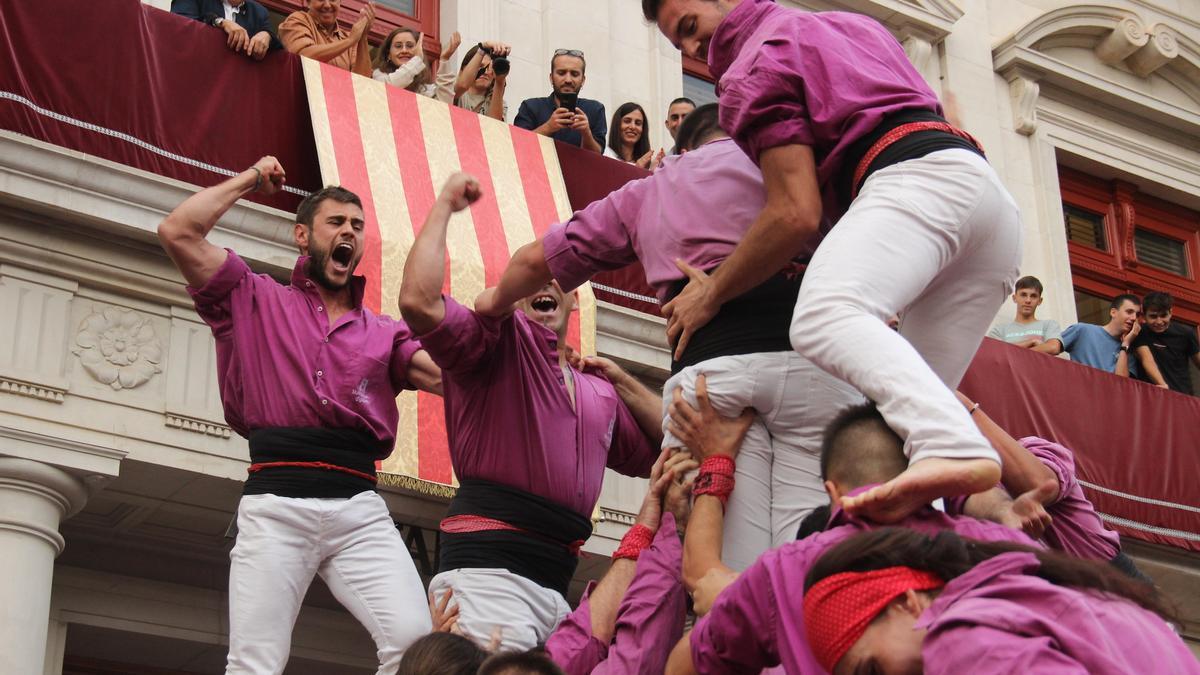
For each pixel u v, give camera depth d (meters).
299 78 8.16
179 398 7.23
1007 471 4.05
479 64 9.14
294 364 5.28
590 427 4.98
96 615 7.61
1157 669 2.07
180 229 5.31
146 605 7.76
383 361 5.43
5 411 6.77
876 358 3.01
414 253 4.49
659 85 11.12
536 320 5.10
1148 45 13.43
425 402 7.45
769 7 3.71
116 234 7.25
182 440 7.18
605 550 8.04
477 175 8.40
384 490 7.68
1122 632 2.10
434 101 8.55
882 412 2.97
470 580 4.71
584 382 5.10
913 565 2.24
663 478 3.85
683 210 3.80
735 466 3.59
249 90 7.94
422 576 7.88
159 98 7.62
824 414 3.58
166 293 7.34
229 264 5.38
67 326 7.07
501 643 4.61
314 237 5.51
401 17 10.53
